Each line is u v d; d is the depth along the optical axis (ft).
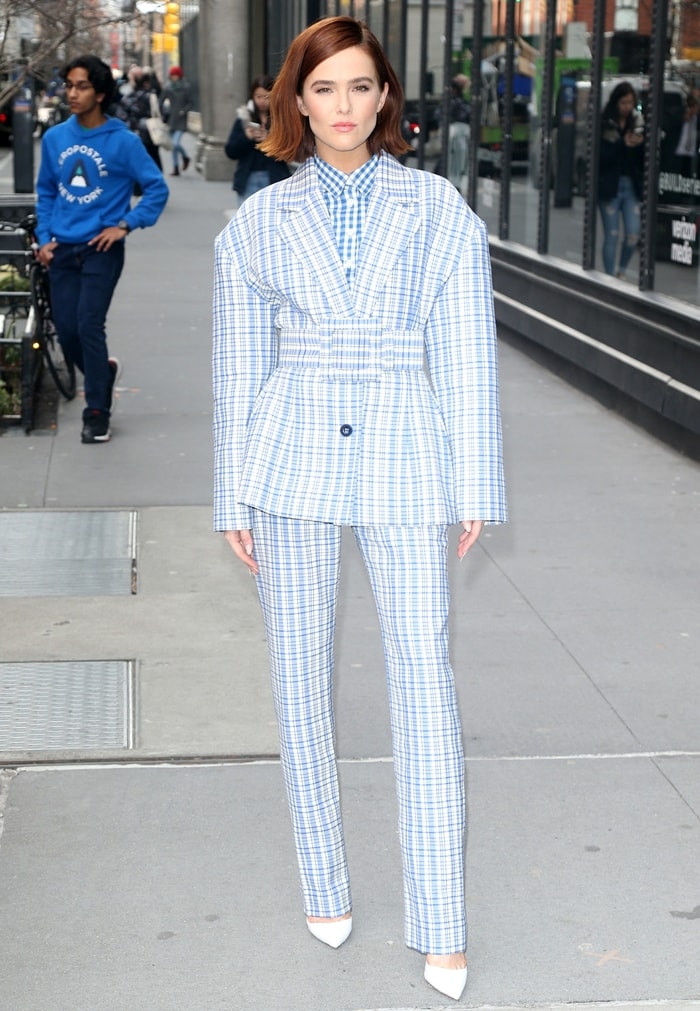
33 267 29.73
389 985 9.73
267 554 9.51
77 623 16.97
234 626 16.89
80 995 9.58
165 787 12.67
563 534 20.70
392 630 9.40
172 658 15.87
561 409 29.53
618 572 18.99
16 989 9.64
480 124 42.09
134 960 10.00
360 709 14.40
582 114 32.17
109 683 15.15
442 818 9.46
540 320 33.76
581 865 11.37
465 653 16.07
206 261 53.36
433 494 9.16
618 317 28.32
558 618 17.25
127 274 49.47
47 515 21.45
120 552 19.74
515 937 10.34
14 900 10.78
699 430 23.98
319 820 10.02
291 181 9.30
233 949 10.15
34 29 33.76
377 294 9.10
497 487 9.33
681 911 10.69
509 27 38.63
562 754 13.43
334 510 9.15
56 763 13.16
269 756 13.33
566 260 33.65
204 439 26.37
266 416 9.34
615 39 29.66
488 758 13.33
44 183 25.43
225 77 92.58
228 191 85.51
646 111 27.91
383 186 9.08
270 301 9.37
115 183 24.98
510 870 11.29
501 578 18.75
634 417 27.99
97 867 11.27
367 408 9.18
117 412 28.66
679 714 14.40
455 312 9.26
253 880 11.10
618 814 12.22
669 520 21.44
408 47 50.24
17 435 26.58
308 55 8.80
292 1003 9.51
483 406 9.28
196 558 19.48
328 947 10.19
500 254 38.78
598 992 9.65
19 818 12.08
